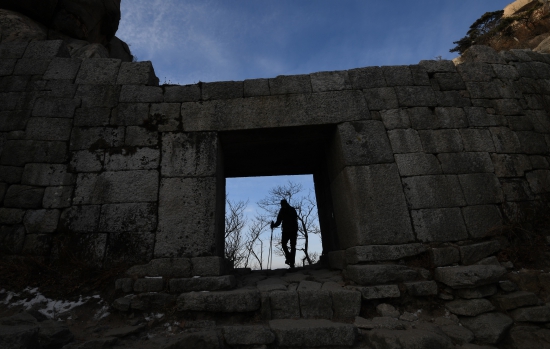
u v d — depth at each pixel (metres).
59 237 4.17
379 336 3.05
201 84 5.23
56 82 5.06
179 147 4.78
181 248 4.21
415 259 4.23
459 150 4.90
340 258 4.93
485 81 5.56
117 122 4.85
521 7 21.45
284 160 6.55
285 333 3.12
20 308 3.53
